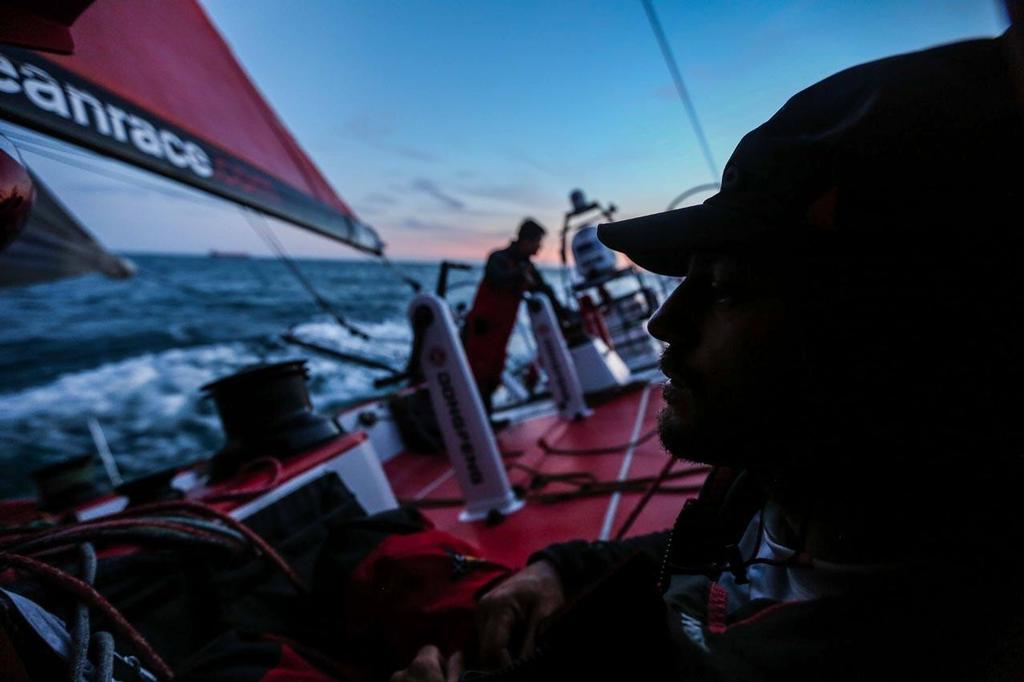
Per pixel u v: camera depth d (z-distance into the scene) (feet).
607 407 18.69
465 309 20.35
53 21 2.56
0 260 28.68
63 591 3.06
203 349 113.50
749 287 1.50
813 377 1.43
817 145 1.38
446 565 4.05
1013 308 1.24
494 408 26.35
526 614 3.19
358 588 4.14
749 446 1.60
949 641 1.40
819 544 1.75
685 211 1.66
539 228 16.85
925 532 1.47
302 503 6.37
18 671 2.16
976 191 1.22
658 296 29.12
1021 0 0.69
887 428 1.40
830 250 1.38
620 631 1.93
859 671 1.55
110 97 8.48
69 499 10.71
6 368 97.55
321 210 19.54
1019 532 1.35
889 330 1.34
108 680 2.44
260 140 16.60
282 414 7.56
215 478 7.49
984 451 1.34
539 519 9.31
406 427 19.77
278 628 4.26
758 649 1.85
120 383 97.19
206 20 13.67
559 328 18.40
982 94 1.23
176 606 4.28
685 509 2.54
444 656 3.59
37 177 26.89
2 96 5.83
